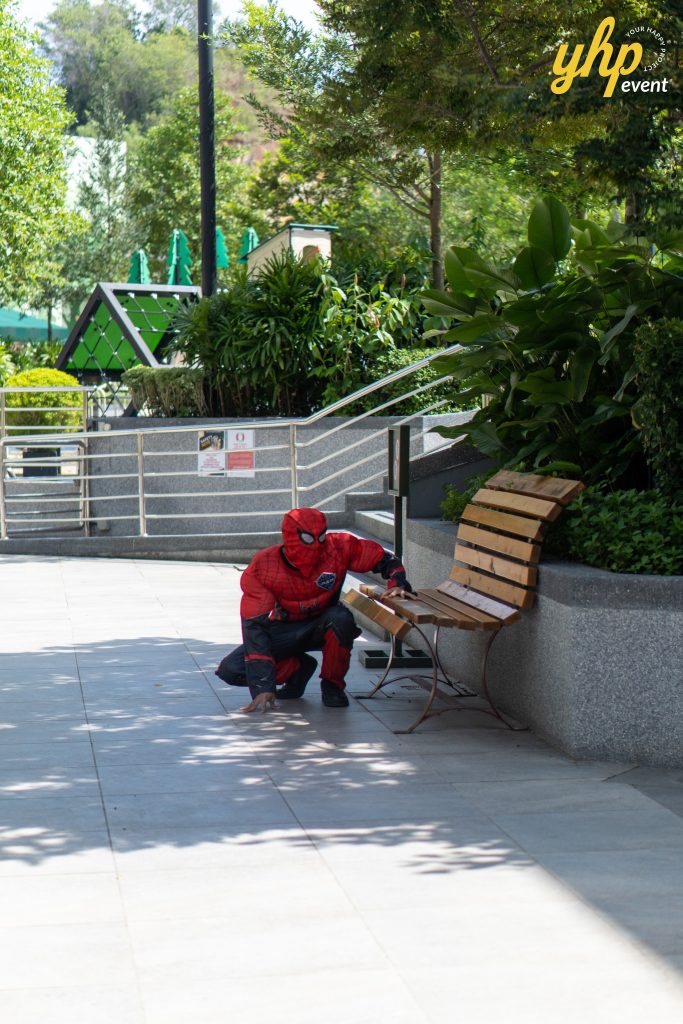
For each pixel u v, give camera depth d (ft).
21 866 14.38
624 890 13.74
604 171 25.35
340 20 30.40
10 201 104.78
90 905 13.19
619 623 19.01
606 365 24.21
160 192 188.24
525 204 59.47
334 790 17.53
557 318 23.27
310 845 15.20
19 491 54.39
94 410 70.74
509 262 39.60
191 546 44.45
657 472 21.48
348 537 22.98
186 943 12.21
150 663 26.45
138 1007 10.85
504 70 29.58
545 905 13.26
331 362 48.34
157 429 43.42
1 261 107.45
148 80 286.87
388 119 31.04
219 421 47.80
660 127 24.39
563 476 23.75
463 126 30.19
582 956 11.97
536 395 23.03
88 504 48.73
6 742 20.03
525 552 20.62
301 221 77.77
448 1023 10.61
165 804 16.81
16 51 104.88
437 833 15.69
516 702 21.65
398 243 63.21
